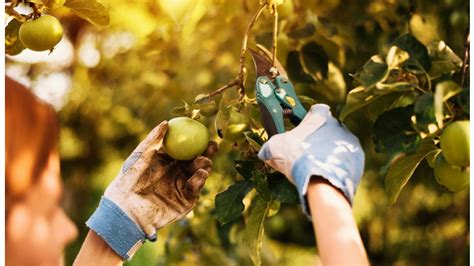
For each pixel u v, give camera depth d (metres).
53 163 0.94
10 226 0.90
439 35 2.43
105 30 3.62
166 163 1.40
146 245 3.30
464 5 2.34
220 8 2.80
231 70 3.03
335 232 1.06
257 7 2.63
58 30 1.47
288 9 2.11
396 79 1.35
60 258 0.95
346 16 2.59
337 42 2.13
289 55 2.03
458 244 3.53
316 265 4.26
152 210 1.37
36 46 1.46
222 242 2.50
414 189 3.34
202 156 1.40
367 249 3.92
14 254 0.89
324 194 1.10
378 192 3.55
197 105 1.43
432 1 2.44
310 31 2.06
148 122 3.61
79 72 3.89
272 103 1.30
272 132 1.28
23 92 0.92
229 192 1.45
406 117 1.29
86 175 4.17
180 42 3.15
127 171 1.37
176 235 2.53
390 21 2.37
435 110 1.19
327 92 2.13
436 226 3.62
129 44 3.63
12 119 0.90
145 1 3.06
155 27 3.06
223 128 1.42
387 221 3.75
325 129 1.21
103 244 1.38
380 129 1.30
